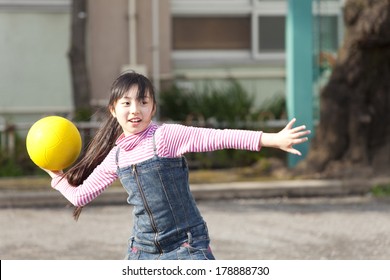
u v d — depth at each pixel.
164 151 5.85
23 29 23.14
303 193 17.47
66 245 12.09
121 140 5.95
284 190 17.39
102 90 23.17
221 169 20.38
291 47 19.28
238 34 24.56
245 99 22.44
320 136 18.73
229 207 16.05
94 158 6.18
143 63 23.45
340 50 18.80
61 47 23.31
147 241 5.91
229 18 24.48
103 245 12.09
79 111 20.59
